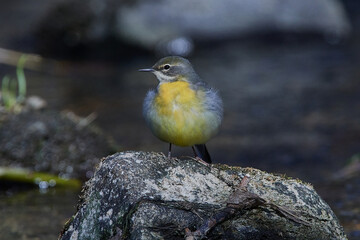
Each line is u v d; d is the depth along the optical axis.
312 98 17.80
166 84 8.55
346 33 24.64
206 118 8.34
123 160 6.98
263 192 7.07
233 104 17.61
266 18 24.16
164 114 8.31
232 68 21.31
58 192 11.86
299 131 15.39
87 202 6.91
